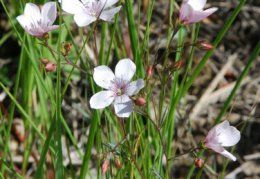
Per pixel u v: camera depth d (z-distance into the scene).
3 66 0.46
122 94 0.28
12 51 0.47
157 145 0.32
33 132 0.38
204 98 0.47
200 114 0.47
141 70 0.32
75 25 0.44
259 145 0.46
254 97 0.48
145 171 0.32
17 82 0.32
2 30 0.46
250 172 0.44
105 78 0.28
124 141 0.30
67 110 0.45
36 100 0.40
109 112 0.32
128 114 0.27
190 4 0.29
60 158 0.29
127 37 0.41
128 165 0.31
